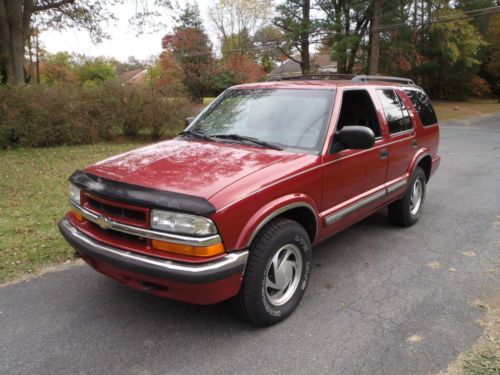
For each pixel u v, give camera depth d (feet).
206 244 8.86
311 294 12.47
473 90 141.59
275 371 9.09
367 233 17.72
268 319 10.52
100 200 10.03
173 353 9.69
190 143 12.76
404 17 99.25
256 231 9.68
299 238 10.96
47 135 40.40
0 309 11.52
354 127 11.79
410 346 9.93
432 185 26.89
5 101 38.42
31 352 9.70
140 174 10.18
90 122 43.06
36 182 26.05
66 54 160.35
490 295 12.41
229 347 9.91
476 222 19.25
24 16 59.93
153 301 12.00
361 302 12.02
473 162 35.91
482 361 9.34
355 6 93.30
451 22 102.32
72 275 13.58
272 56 133.59
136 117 45.21
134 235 9.48
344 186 12.86
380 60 104.83
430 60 130.31
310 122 12.59
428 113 19.63
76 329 10.63
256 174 10.11
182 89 48.44
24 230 17.43
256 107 13.75
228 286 9.32
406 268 14.30
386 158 15.11
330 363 9.35
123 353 9.69
